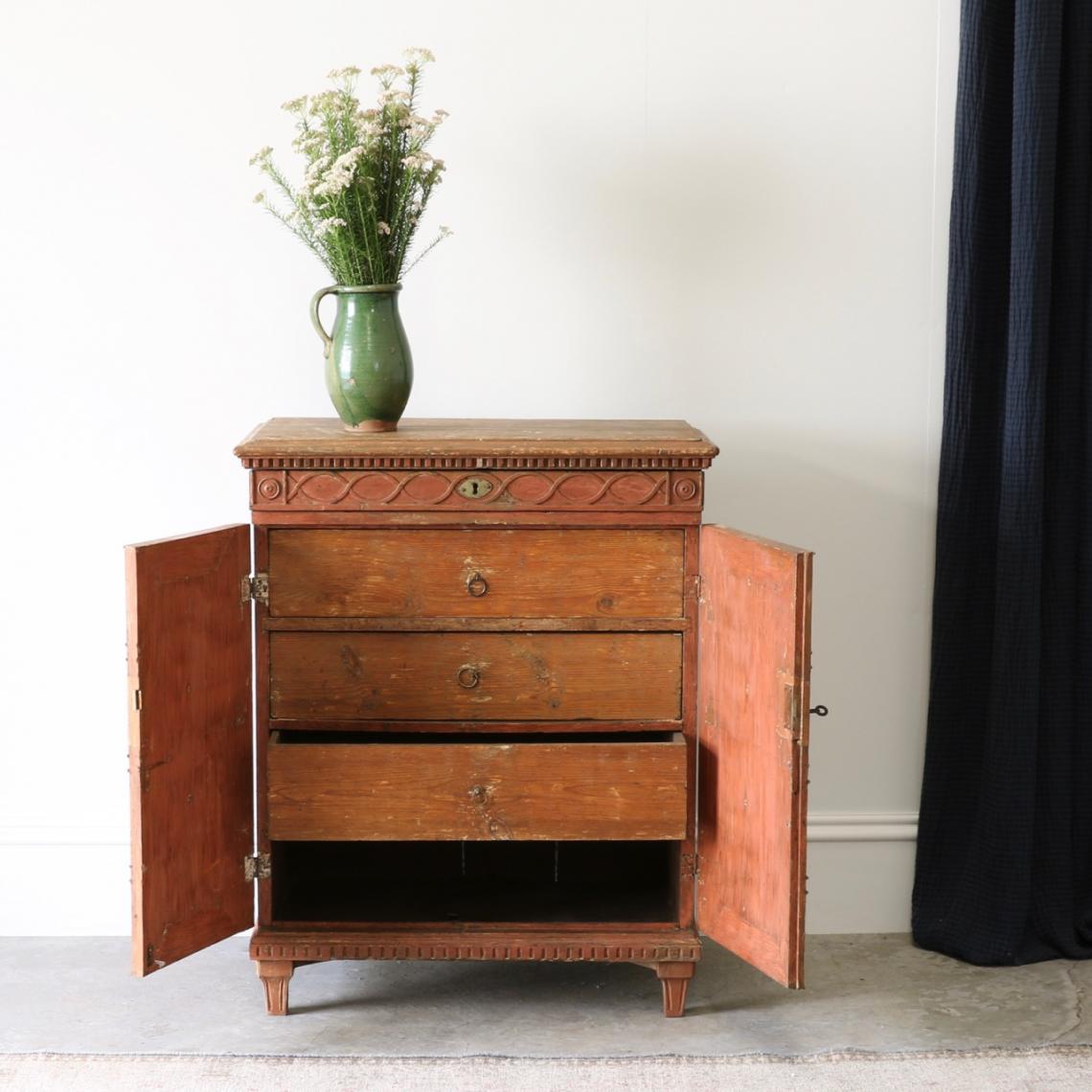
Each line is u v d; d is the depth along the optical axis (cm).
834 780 303
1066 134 275
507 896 272
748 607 236
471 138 285
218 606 244
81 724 294
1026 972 281
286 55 282
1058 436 281
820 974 280
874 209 290
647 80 285
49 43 279
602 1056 243
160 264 286
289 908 264
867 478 296
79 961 282
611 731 253
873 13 286
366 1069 238
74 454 289
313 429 259
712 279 291
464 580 248
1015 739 280
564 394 293
